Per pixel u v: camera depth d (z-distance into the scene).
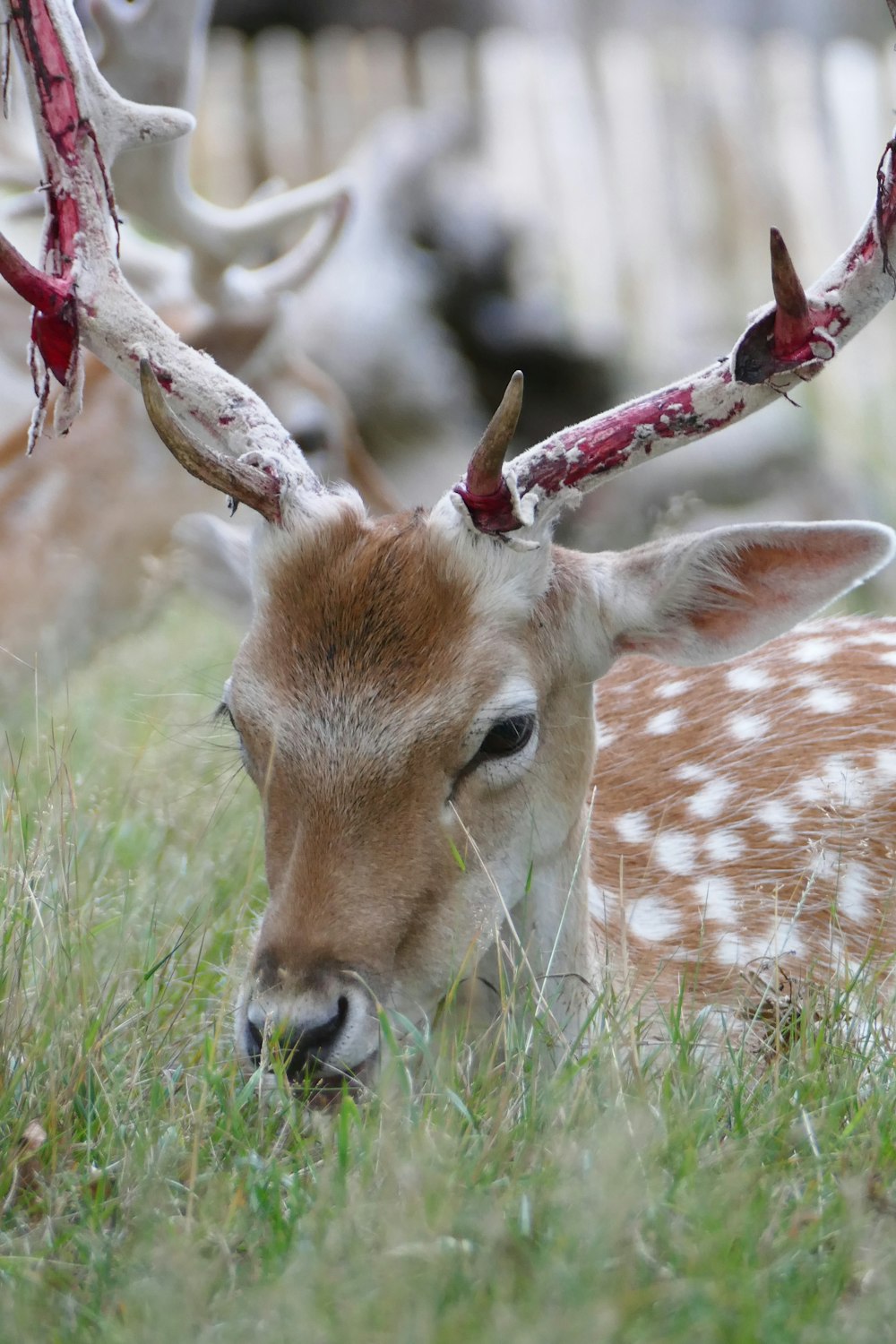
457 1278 5.09
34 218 14.69
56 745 9.89
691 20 30.94
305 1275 5.08
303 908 6.49
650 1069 7.11
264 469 7.08
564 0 30.61
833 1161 6.12
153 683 12.50
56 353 7.59
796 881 8.92
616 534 20.97
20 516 12.84
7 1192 6.11
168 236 13.34
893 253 7.22
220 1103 6.55
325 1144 6.12
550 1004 7.50
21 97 15.03
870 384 26.77
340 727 6.65
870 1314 4.95
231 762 9.66
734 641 7.79
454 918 6.83
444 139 24.81
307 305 22.52
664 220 28.38
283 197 13.84
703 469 21.34
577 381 24.02
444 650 6.78
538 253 24.97
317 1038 6.37
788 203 28.55
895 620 10.77
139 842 9.54
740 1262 5.24
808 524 7.39
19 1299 5.19
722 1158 6.03
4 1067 6.68
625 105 28.38
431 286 23.42
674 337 27.64
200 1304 5.07
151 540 13.36
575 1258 5.15
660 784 9.33
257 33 29.73
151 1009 7.10
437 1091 6.45
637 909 8.66
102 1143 6.34
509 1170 6.01
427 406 22.92
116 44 12.09
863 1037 7.50
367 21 30.02
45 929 7.41
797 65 28.59
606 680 10.16
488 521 6.91
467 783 6.89
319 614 6.82
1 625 12.71
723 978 8.46
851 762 9.38
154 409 6.66
